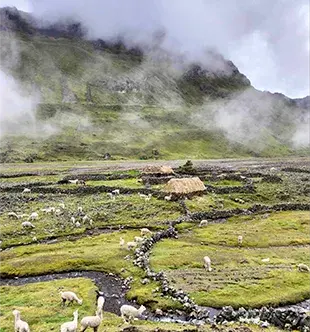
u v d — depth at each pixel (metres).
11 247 63.59
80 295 41.97
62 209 86.12
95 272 51.12
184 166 142.50
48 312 36.88
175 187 96.94
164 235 67.62
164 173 128.75
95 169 169.00
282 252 60.34
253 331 31.08
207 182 122.31
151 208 87.75
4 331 32.28
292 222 80.12
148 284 45.09
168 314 37.88
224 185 117.12
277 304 40.88
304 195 108.62
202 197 98.31
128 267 51.38
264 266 51.94
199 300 40.41
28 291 44.12
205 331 29.84
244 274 48.28
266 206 92.75
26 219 77.88
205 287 43.59
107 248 59.66
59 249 60.72
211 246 62.62
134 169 158.88
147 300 40.53
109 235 68.75
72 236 69.31
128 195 100.56
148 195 98.06
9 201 94.62
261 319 34.03
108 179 128.88
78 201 94.69
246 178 127.94
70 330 28.94
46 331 31.81
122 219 79.81
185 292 42.09
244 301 40.66
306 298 42.94
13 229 70.88
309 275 48.72
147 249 58.88
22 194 103.38
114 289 44.94
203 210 88.44
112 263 53.16
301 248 63.22
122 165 199.00
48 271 51.84
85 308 38.28
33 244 64.81
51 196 101.19
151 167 133.75
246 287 44.03
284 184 120.69
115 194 102.62
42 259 55.12
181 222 78.19
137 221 78.25
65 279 48.38
